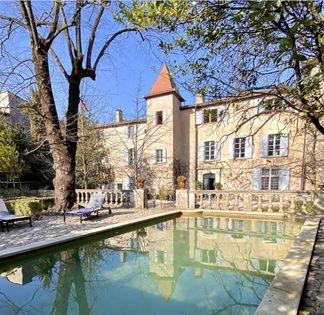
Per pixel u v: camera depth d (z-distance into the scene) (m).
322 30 2.51
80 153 18.78
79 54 10.98
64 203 11.11
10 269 5.31
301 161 14.84
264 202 13.06
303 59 2.29
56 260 6.16
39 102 10.41
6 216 8.15
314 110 3.41
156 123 21.23
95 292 4.51
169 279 5.02
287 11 2.36
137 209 12.66
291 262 4.36
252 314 3.70
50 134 10.69
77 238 6.82
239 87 3.97
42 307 4.02
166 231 9.20
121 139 22.39
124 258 6.34
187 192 13.16
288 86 3.94
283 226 9.84
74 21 9.77
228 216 11.81
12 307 4.04
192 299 4.22
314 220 8.93
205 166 20.36
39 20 10.25
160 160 21.08
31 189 20.66
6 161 17.19
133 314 3.78
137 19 2.82
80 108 16.52
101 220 9.55
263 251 6.86
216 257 6.40
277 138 17.61
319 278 3.84
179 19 2.73
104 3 8.34
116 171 23.02
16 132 17.97
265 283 4.82
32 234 7.21
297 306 2.87
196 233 8.91
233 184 19.14
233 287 4.65
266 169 18.03
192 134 21.19
